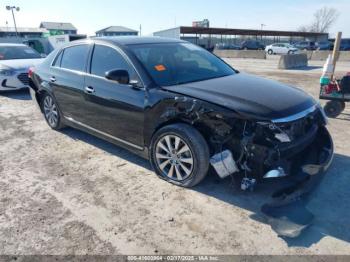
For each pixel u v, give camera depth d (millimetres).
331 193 3418
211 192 3428
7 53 9898
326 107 6203
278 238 2721
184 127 3297
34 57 10250
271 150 2912
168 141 3484
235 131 3020
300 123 3180
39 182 3775
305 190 3021
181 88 3494
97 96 4195
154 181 3717
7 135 5465
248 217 3008
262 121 2928
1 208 3250
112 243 2711
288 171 3008
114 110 4012
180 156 3436
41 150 4754
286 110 3102
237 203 3229
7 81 8555
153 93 3545
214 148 3238
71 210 3191
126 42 4203
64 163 4285
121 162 4270
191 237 2762
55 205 3285
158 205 3234
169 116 3402
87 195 3461
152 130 3637
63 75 4852
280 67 16938
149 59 3932
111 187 3615
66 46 5047
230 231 2822
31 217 3088
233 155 3104
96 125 4453
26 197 3449
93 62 4371
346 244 2643
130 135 3953
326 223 2914
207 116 3139
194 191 3457
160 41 4527
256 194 3371
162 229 2875
